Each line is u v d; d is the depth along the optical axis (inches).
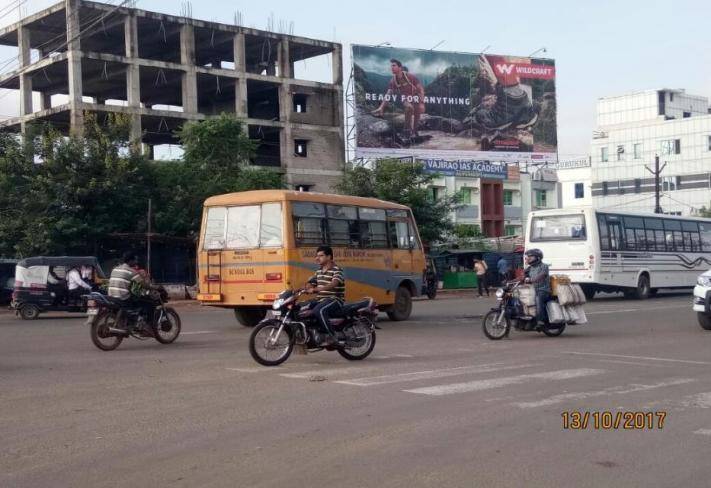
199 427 293.7
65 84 1914.4
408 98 1891.0
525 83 2031.3
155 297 567.5
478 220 2242.9
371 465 243.8
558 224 1088.2
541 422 303.6
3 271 1179.3
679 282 1219.2
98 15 1697.8
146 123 1819.6
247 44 1990.7
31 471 237.9
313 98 2030.0
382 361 475.5
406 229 815.7
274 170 1829.5
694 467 245.6
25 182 1245.1
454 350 536.7
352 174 1611.7
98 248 1300.4
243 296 671.8
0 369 448.5
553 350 536.1
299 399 347.6
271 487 221.8
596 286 1091.9
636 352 525.0
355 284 729.0
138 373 429.1
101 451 259.9
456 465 244.5
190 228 1347.2
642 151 2874.0
